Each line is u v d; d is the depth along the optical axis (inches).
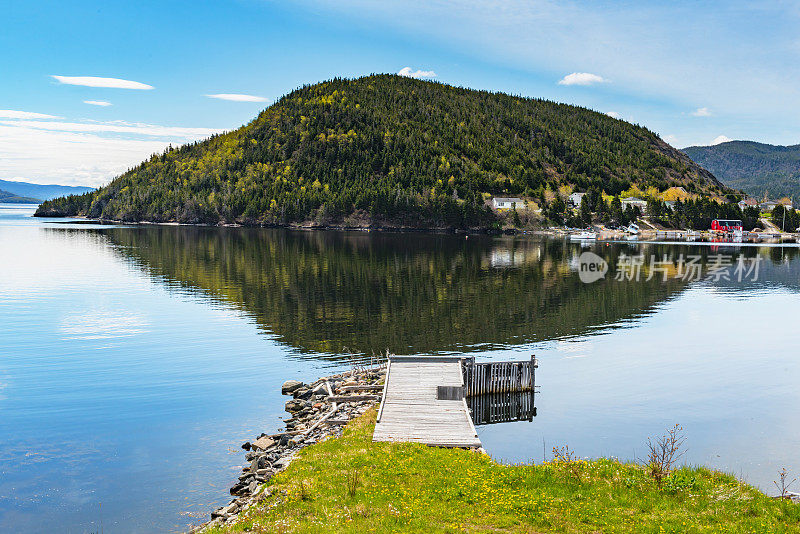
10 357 1884.8
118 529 869.8
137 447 1181.1
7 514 917.2
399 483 806.5
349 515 701.3
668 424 1330.0
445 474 839.1
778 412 1418.6
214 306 2721.5
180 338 2132.1
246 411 1398.9
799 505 717.9
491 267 4345.5
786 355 1994.3
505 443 1214.3
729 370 1801.2
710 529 656.4
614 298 3090.6
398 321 2411.4
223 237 7495.1
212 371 1733.5
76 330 2255.2
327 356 1891.0
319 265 4345.5
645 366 1835.6
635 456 1133.1
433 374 1400.1
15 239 6599.4
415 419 1122.7
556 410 1427.2
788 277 4087.1
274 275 3779.5
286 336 2156.7
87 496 973.2
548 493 766.5
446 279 3651.6
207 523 831.7
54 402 1462.8
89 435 1248.2
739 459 1125.1
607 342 2146.9
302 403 1402.6
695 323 2516.0
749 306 2950.3
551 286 3422.7
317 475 848.9
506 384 1541.6
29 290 3149.6
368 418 1176.8
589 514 700.7
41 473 1063.6
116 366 1784.0
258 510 743.7
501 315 2568.9
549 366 1819.6
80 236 7244.1
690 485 775.1
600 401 1498.5
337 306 2728.8
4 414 1374.3
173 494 976.3
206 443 1201.4
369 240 7258.9
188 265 4286.4
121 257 4800.7
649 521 681.0
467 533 658.2
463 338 2140.7
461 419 1122.7
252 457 1114.7
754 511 704.4
